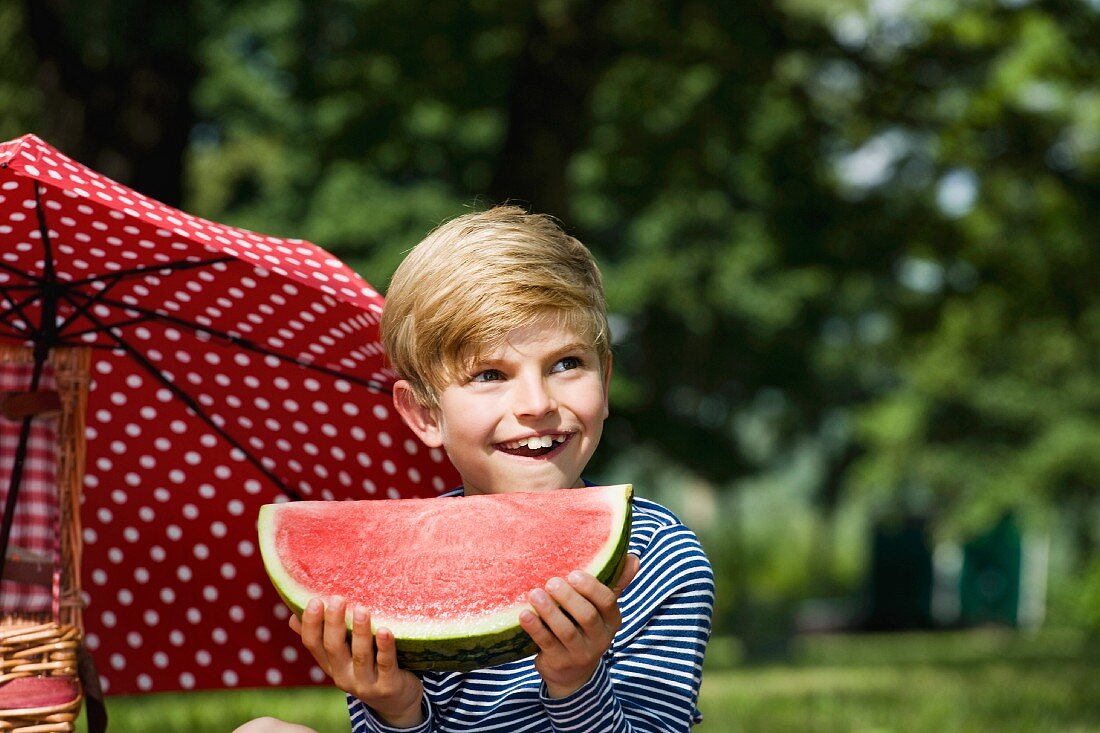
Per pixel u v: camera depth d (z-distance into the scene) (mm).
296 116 16266
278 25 13547
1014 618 33906
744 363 22484
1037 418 28688
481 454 2285
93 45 7953
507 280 2234
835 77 13203
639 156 14352
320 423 2916
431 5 12422
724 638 25922
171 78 8562
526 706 2312
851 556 50062
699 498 32812
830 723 6230
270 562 2111
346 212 16172
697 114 13500
